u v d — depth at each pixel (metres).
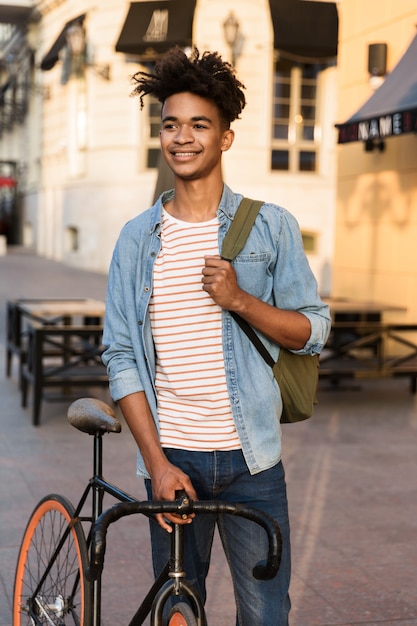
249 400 2.66
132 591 4.43
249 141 22.73
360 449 7.29
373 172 10.88
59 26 28.38
